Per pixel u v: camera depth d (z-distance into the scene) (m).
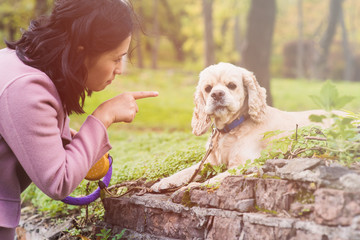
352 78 44.22
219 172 3.01
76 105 2.28
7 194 2.16
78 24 2.12
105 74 2.28
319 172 2.02
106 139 2.30
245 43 12.55
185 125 13.38
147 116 15.09
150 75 26.75
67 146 2.22
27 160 2.03
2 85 2.04
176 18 41.62
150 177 3.54
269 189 2.22
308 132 2.70
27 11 14.44
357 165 2.17
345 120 2.15
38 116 2.02
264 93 3.12
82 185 3.96
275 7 12.39
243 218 2.24
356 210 1.84
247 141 3.00
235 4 24.94
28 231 3.94
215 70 3.13
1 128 2.05
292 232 2.02
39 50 2.14
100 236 3.06
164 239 2.67
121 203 3.03
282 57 45.94
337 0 30.20
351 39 45.00
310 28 44.69
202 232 2.49
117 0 2.23
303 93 22.36
